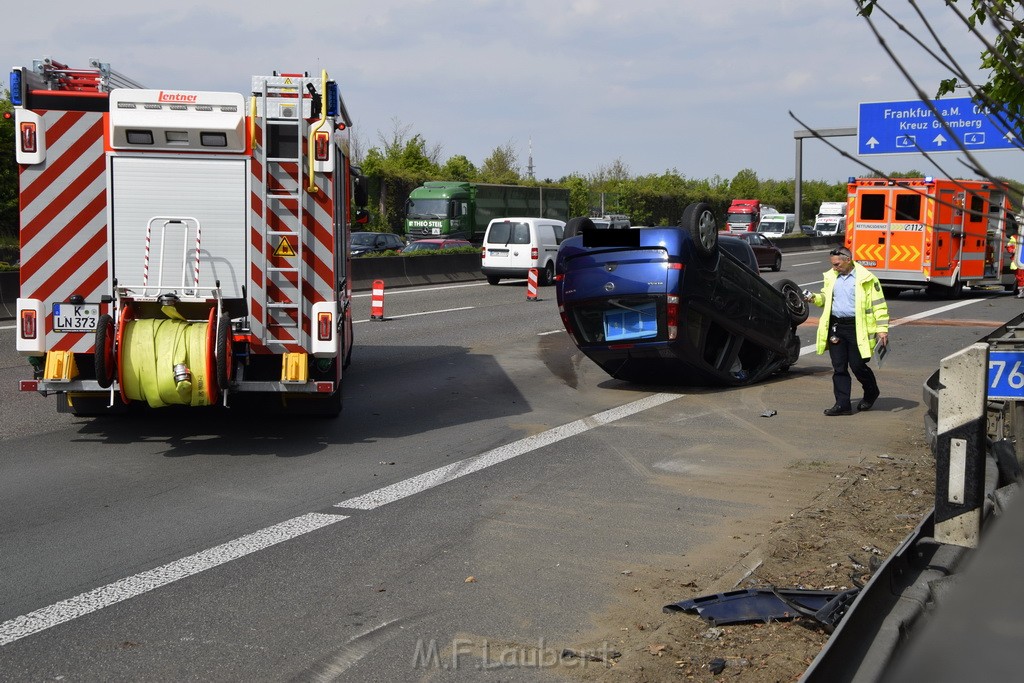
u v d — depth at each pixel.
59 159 9.05
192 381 8.66
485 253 32.34
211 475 8.38
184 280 9.13
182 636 5.11
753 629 5.12
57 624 5.26
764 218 76.69
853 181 27.59
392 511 7.36
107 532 6.82
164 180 9.11
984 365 4.32
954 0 3.37
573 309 12.52
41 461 8.80
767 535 6.73
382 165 56.47
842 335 11.09
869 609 3.68
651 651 4.88
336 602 5.58
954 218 27.23
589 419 10.97
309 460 8.95
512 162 83.88
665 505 7.52
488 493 7.87
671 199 76.50
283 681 4.61
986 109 3.38
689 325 12.08
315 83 9.16
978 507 4.35
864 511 7.20
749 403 11.95
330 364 9.59
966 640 2.53
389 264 31.44
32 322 9.04
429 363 15.26
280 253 9.18
